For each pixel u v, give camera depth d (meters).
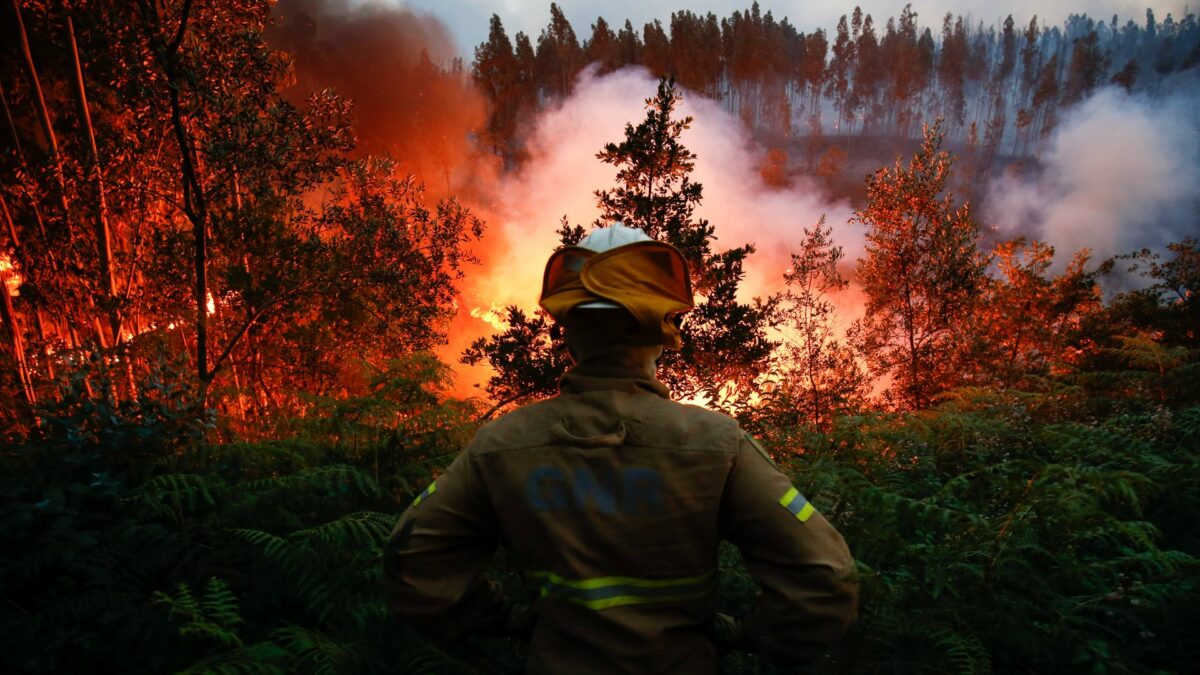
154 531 2.76
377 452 3.43
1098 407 5.16
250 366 10.09
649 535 1.18
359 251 10.80
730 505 1.19
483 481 1.25
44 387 3.84
